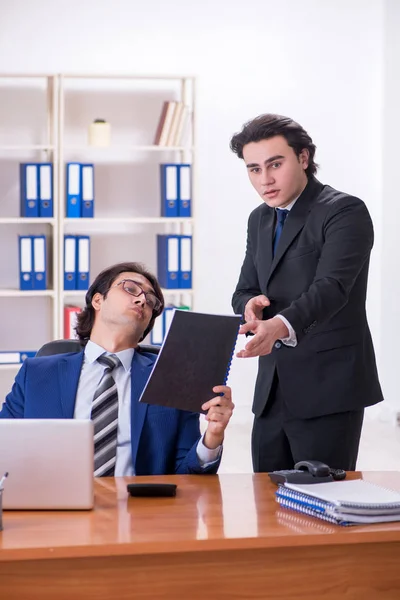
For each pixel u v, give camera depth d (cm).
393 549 189
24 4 607
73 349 275
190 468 243
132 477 239
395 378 666
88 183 582
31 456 204
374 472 245
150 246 640
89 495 203
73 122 619
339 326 272
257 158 269
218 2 636
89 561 178
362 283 277
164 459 250
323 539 183
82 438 203
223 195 651
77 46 617
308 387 272
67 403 253
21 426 204
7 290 584
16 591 177
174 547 178
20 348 625
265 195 273
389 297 668
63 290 583
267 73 647
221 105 643
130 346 261
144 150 620
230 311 658
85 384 257
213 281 655
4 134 608
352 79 657
